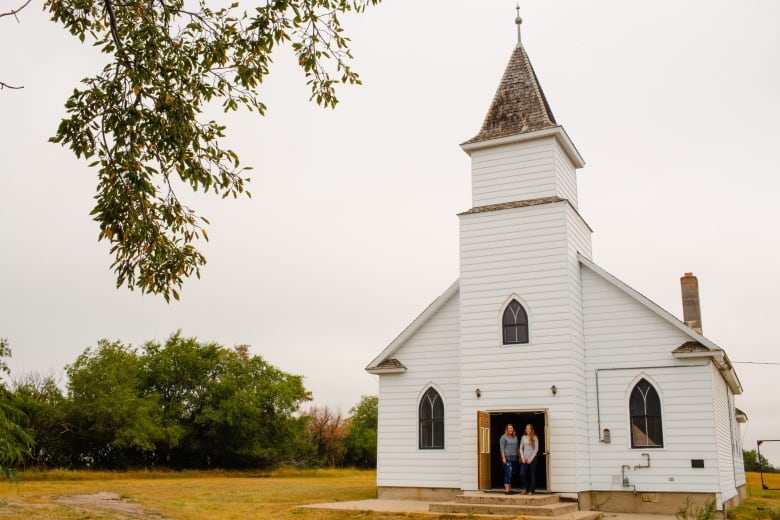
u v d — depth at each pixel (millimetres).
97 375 43781
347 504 22047
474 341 23875
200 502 21812
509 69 26906
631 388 22844
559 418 22156
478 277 24312
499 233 24312
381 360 26438
